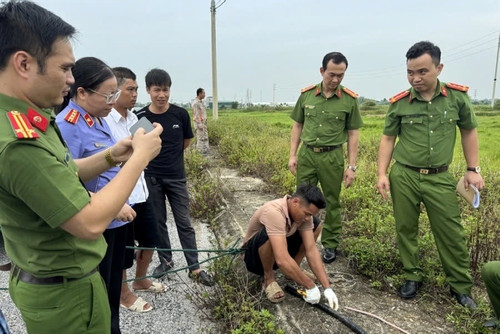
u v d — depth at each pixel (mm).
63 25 1254
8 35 1171
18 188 1185
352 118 3539
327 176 3541
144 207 3045
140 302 3006
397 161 2957
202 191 5492
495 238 3459
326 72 3350
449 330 2580
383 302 2924
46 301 1419
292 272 2713
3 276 3469
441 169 2785
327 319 2695
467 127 2756
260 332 2486
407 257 2992
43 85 1245
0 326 1411
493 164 7848
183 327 2781
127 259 2926
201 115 9695
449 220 2770
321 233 3986
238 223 4637
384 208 4352
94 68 2070
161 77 3293
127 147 1783
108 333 1626
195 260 3424
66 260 1397
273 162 7340
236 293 2877
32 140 1187
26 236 1351
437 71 2652
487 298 2941
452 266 2812
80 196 1252
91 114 2172
